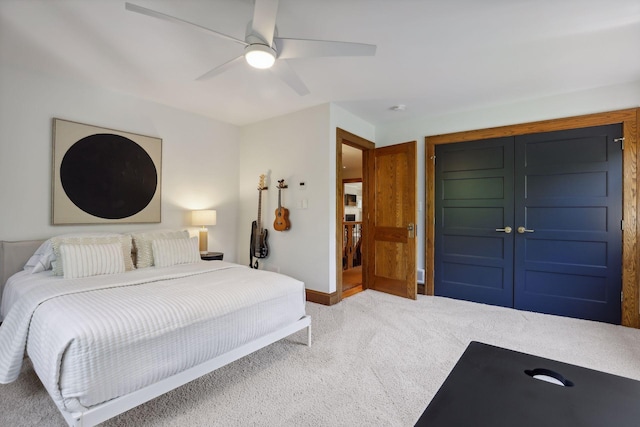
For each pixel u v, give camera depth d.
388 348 2.45
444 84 3.04
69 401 1.29
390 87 3.13
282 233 4.04
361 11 1.91
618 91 3.01
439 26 2.08
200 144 4.12
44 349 1.44
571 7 1.87
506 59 2.54
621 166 2.99
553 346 2.49
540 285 3.38
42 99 2.86
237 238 4.61
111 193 3.29
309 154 3.77
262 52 1.78
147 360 1.53
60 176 2.96
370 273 4.36
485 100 3.47
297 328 2.38
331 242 3.62
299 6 1.86
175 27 2.11
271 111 3.93
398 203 4.05
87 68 2.75
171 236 3.37
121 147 3.36
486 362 1.16
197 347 1.72
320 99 3.48
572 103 3.21
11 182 2.71
